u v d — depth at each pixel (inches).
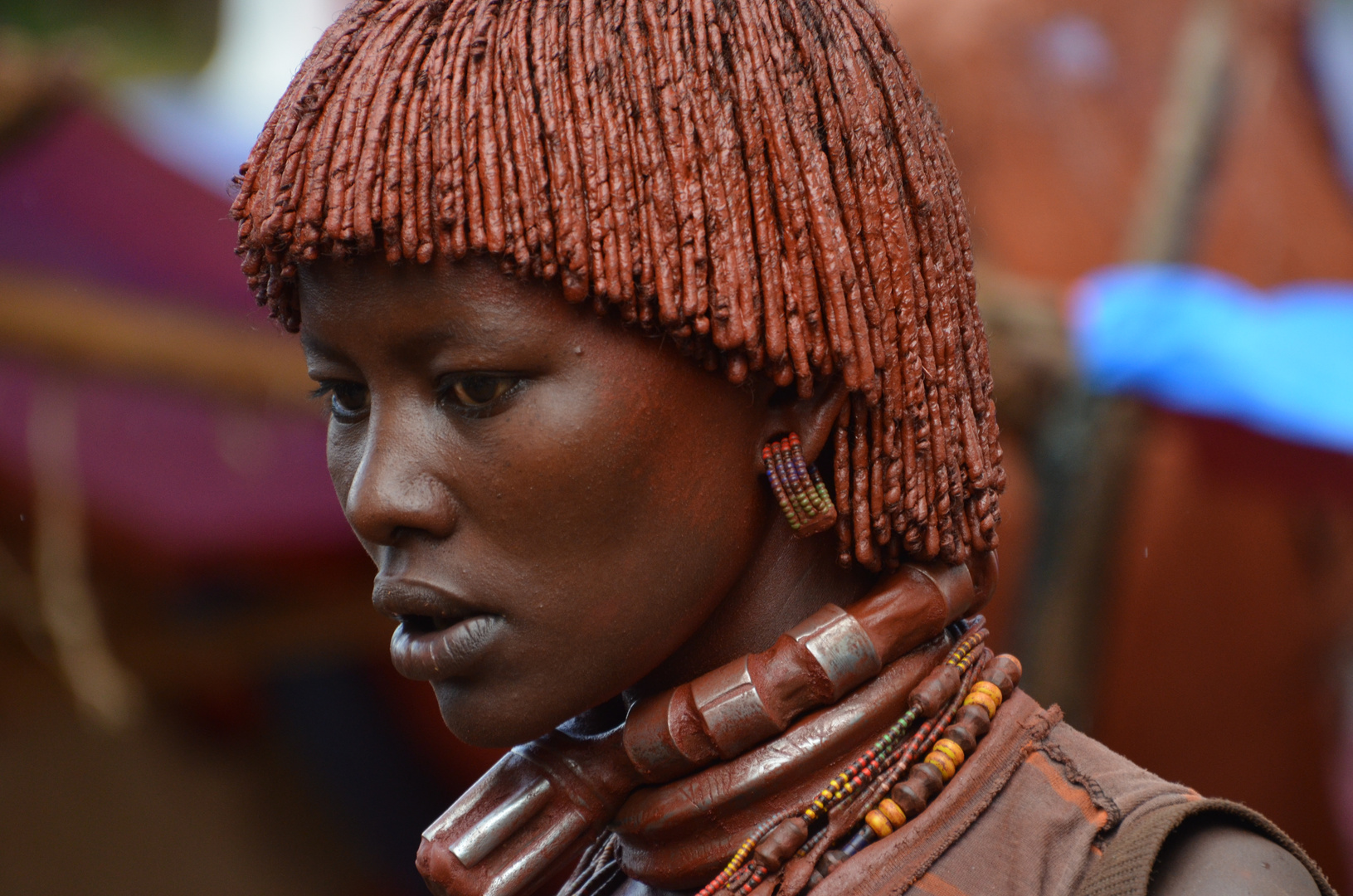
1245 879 155.3
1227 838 161.6
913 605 174.4
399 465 167.5
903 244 171.3
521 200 158.4
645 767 176.4
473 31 164.1
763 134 165.3
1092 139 625.6
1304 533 631.2
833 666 169.9
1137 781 171.0
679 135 161.8
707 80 163.5
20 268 614.9
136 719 700.0
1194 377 535.5
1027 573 566.3
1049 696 562.9
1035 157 622.8
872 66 176.2
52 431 634.2
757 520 178.5
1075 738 181.2
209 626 698.8
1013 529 573.0
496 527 166.6
